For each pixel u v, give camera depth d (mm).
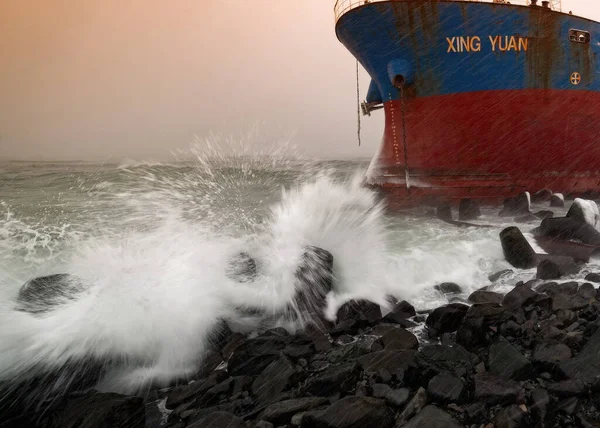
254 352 3953
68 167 38844
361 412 2725
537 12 14273
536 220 11125
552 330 3893
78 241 8578
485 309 4098
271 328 4656
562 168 15734
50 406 3303
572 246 7301
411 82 15664
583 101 15664
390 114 17625
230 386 3441
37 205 13602
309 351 3967
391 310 5285
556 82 15125
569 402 2783
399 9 14633
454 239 9000
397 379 3363
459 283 6387
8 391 3336
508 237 7137
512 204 12406
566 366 3131
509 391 2910
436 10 14266
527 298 4664
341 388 3203
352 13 15578
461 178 15297
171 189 17266
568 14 14812
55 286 4652
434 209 13820
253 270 5625
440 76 15172
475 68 14695
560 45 14922
